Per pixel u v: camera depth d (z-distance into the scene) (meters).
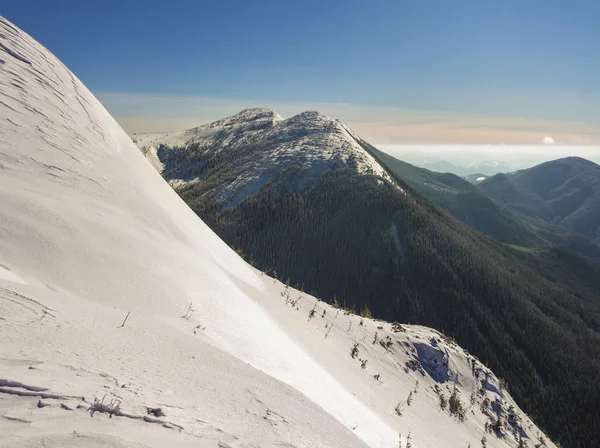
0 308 8.10
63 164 19.36
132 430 5.16
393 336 34.44
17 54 25.70
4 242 12.06
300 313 26.94
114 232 16.28
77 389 5.79
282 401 8.80
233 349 12.66
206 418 6.34
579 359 127.31
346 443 8.05
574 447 101.00
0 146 17.53
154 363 8.20
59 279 11.85
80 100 27.62
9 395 5.23
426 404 25.34
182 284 15.73
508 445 28.11
